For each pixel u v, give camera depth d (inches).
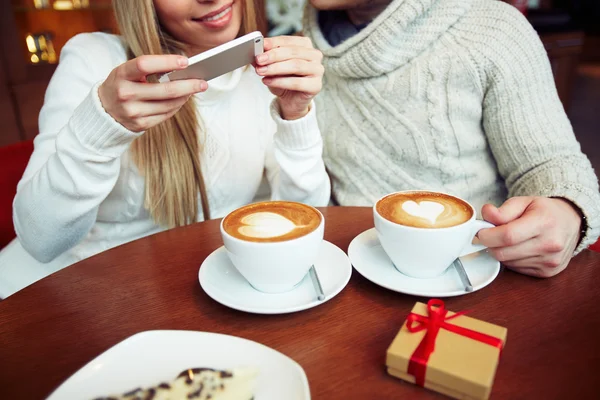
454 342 18.4
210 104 39.9
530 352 19.6
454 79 39.9
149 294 24.7
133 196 38.2
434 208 24.7
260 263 21.7
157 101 26.6
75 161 28.7
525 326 21.2
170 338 19.3
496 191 43.8
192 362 18.6
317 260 26.4
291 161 37.0
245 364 18.4
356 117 44.1
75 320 22.7
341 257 26.2
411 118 41.3
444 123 40.7
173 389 17.0
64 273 26.8
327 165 47.3
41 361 20.2
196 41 38.0
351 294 24.1
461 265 24.4
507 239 23.9
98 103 26.8
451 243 22.5
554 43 110.5
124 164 36.5
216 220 33.2
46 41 93.7
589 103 169.2
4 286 37.2
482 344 18.2
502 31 39.3
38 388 18.8
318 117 46.3
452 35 40.4
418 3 37.8
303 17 46.4
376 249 27.6
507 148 39.4
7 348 20.9
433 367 17.2
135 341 19.1
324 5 41.5
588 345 19.9
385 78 41.6
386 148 43.1
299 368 17.5
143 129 27.7
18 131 92.0
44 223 31.3
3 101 89.1
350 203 44.8
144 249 29.4
